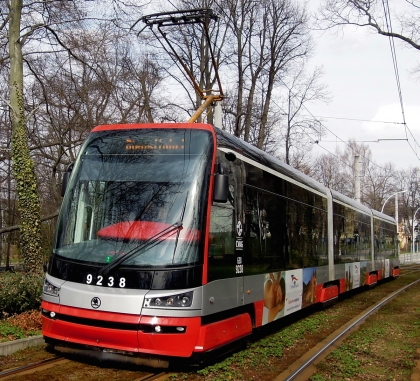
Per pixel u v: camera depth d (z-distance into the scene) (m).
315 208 12.20
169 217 6.49
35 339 7.74
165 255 6.27
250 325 7.79
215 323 6.64
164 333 6.04
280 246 9.43
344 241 15.16
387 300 15.92
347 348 8.44
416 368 7.31
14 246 33.50
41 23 14.13
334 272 13.64
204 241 6.47
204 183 6.67
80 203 6.95
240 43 23.77
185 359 6.20
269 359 7.61
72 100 19.38
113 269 6.31
